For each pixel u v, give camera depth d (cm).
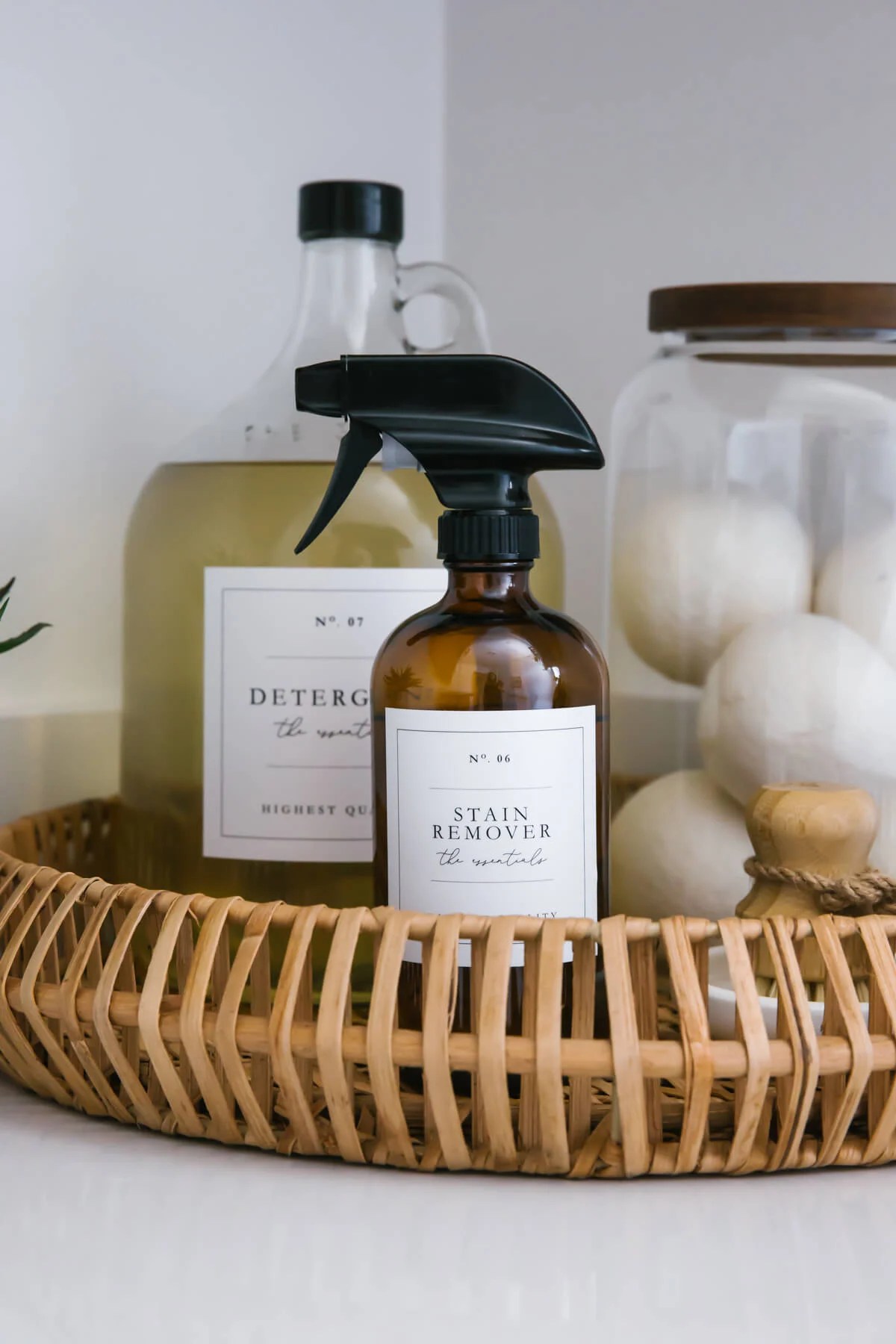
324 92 82
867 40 69
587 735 47
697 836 56
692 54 76
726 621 55
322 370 46
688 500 56
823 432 54
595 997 45
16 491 69
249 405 60
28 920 48
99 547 73
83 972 47
